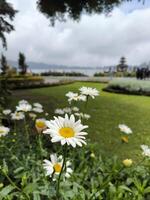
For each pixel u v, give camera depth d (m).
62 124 1.48
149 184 2.56
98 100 10.81
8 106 7.21
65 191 1.82
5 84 7.47
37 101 10.49
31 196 1.92
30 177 2.12
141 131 6.34
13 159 2.47
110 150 4.85
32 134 3.68
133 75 30.75
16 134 3.43
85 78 29.30
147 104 10.70
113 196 2.05
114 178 2.34
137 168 2.74
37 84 19.31
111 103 10.38
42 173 2.06
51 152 2.86
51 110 8.27
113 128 6.45
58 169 1.82
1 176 2.24
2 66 23.20
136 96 13.96
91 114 7.93
